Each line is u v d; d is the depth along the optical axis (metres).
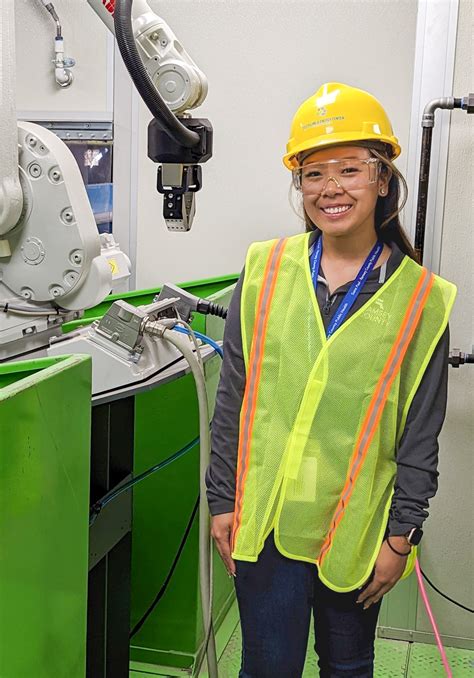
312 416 1.52
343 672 1.60
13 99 1.44
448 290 1.55
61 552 1.27
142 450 2.21
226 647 2.34
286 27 2.57
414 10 2.46
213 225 2.75
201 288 2.37
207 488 1.65
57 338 1.63
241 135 2.67
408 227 2.17
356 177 1.50
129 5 1.43
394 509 1.52
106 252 2.39
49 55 2.78
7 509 1.06
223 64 2.64
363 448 1.50
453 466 2.23
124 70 2.71
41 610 1.20
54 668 1.28
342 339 1.51
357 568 1.52
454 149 2.10
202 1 2.62
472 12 2.03
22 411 1.09
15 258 1.56
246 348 1.60
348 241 1.55
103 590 1.78
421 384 1.52
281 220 2.69
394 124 2.52
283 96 2.62
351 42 2.52
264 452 1.55
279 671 1.62
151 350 1.59
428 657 2.28
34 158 1.51
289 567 1.58
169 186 1.66
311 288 1.55
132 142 2.77
